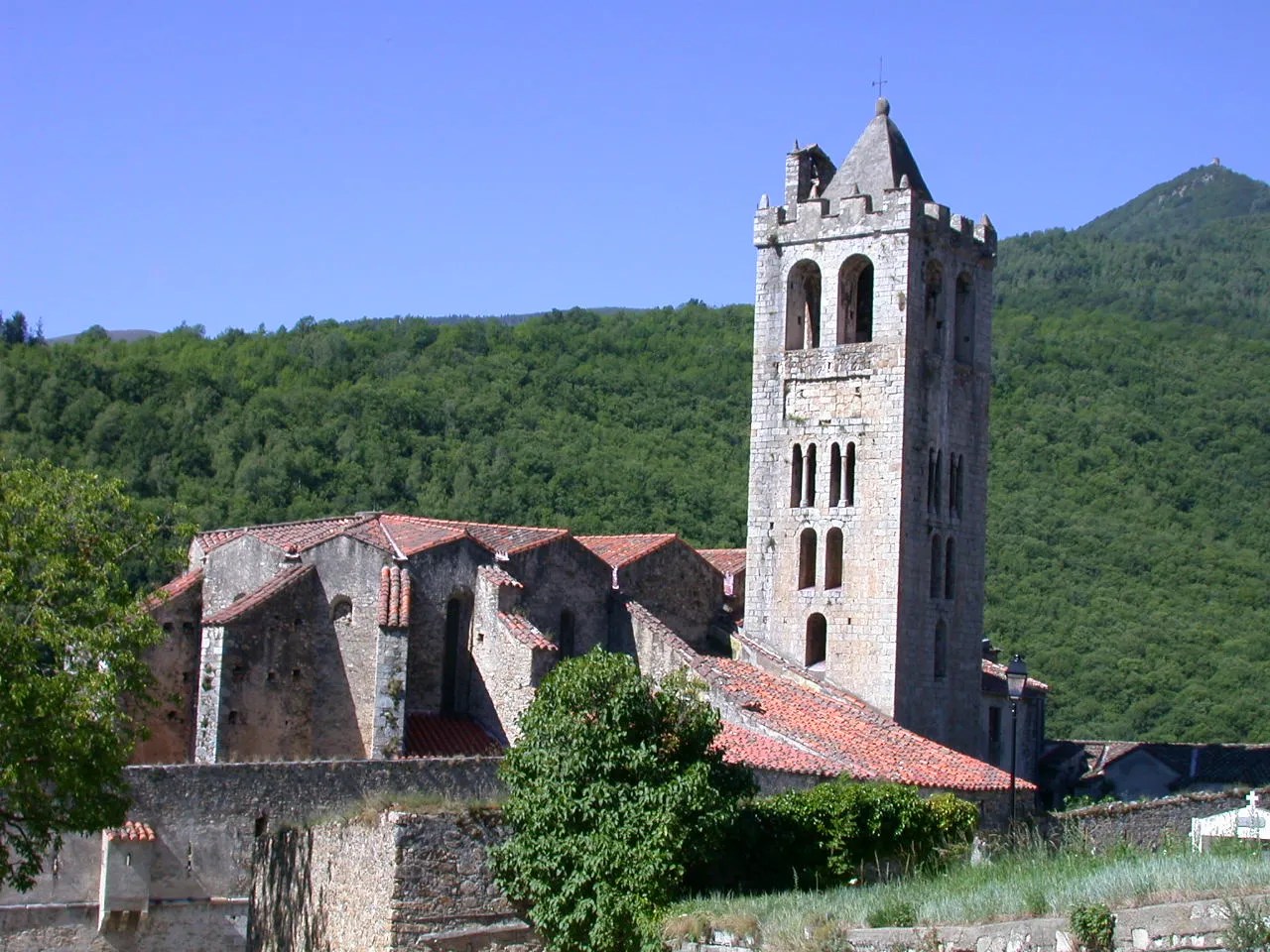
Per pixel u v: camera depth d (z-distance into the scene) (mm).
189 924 51719
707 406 147000
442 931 45094
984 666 84812
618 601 71062
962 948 35062
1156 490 142500
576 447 131000
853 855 50875
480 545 67375
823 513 74688
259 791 52969
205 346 154000
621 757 46156
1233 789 66250
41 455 107062
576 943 45000
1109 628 119688
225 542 67875
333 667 63562
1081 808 64875
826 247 76000
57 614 45781
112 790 50531
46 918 50562
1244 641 118625
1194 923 31828
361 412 128000
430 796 49125
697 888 47344
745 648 74625
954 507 76625
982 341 78750
